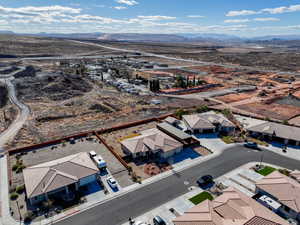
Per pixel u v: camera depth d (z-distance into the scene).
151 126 55.19
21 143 45.94
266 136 48.25
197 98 83.69
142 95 85.75
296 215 26.31
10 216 26.95
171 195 31.05
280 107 73.69
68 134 50.38
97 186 32.75
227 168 37.66
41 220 26.53
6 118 58.56
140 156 40.69
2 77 102.00
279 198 28.00
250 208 25.52
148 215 27.58
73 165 33.25
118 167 37.34
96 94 84.25
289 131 46.69
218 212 25.12
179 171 36.59
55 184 29.80
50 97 76.88
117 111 66.50
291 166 38.38
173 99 81.62
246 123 57.78
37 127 54.03
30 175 31.38
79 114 63.22
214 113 61.72
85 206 28.88
